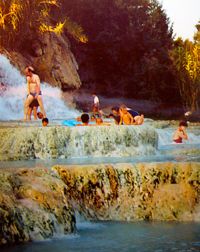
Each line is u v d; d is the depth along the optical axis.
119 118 13.98
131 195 7.29
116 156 11.52
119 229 6.45
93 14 44.34
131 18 46.62
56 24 33.72
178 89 42.97
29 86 16.81
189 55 41.69
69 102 29.28
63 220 6.08
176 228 6.53
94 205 7.12
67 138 11.37
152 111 39.94
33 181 6.38
